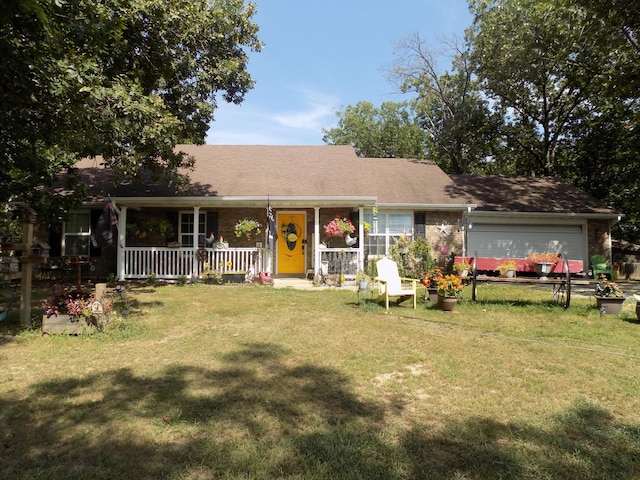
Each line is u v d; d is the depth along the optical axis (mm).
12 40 4227
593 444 2992
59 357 4965
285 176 14930
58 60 4969
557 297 9836
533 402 3742
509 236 16453
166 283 13125
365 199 13148
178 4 8703
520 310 8516
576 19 11367
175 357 4996
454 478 2514
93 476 2514
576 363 4891
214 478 2508
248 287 12234
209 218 14773
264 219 14914
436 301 9578
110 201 10828
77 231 14250
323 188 13969
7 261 11234
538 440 3016
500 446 2924
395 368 4652
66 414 3369
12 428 3131
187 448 2840
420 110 27891
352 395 3832
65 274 13922
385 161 18844
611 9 9688
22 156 6742
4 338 5844
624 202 23281
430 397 3826
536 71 19203
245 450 2814
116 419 3279
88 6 5109
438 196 15523
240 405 3572
